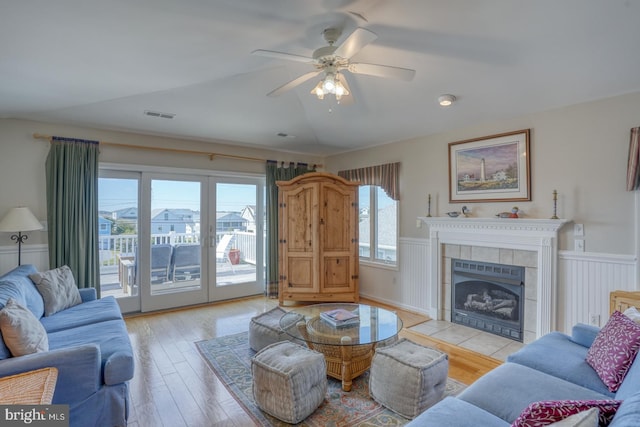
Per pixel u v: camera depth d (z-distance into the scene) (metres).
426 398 2.14
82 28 1.88
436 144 4.28
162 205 4.54
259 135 4.70
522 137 3.48
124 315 4.29
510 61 2.67
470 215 3.92
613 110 2.93
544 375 1.86
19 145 3.62
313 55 2.17
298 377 2.14
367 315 3.06
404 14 2.12
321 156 5.98
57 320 2.79
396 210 4.82
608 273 2.95
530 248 3.40
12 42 1.98
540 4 2.01
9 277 2.71
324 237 4.75
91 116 3.67
